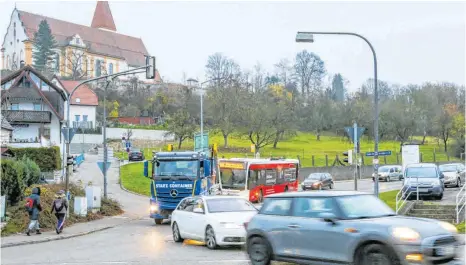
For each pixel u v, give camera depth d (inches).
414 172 1498.5
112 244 930.7
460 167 2112.5
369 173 3348.9
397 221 521.0
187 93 5002.5
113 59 7568.9
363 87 5930.1
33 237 1035.3
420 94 4520.2
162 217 1278.3
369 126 4480.8
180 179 1257.4
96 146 4311.0
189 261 698.2
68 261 738.8
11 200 1246.9
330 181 2464.3
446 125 4207.7
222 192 1761.8
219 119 4077.3
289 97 5531.5
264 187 1861.5
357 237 518.9
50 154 2536.9
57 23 7140.8
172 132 4001.0
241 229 799.1
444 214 1194.6
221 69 7086.6
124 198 2113.7
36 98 3363.7
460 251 517.3
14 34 6870.1
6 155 1919.3
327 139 5022.1
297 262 578.9
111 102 5546.3
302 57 6958.7
